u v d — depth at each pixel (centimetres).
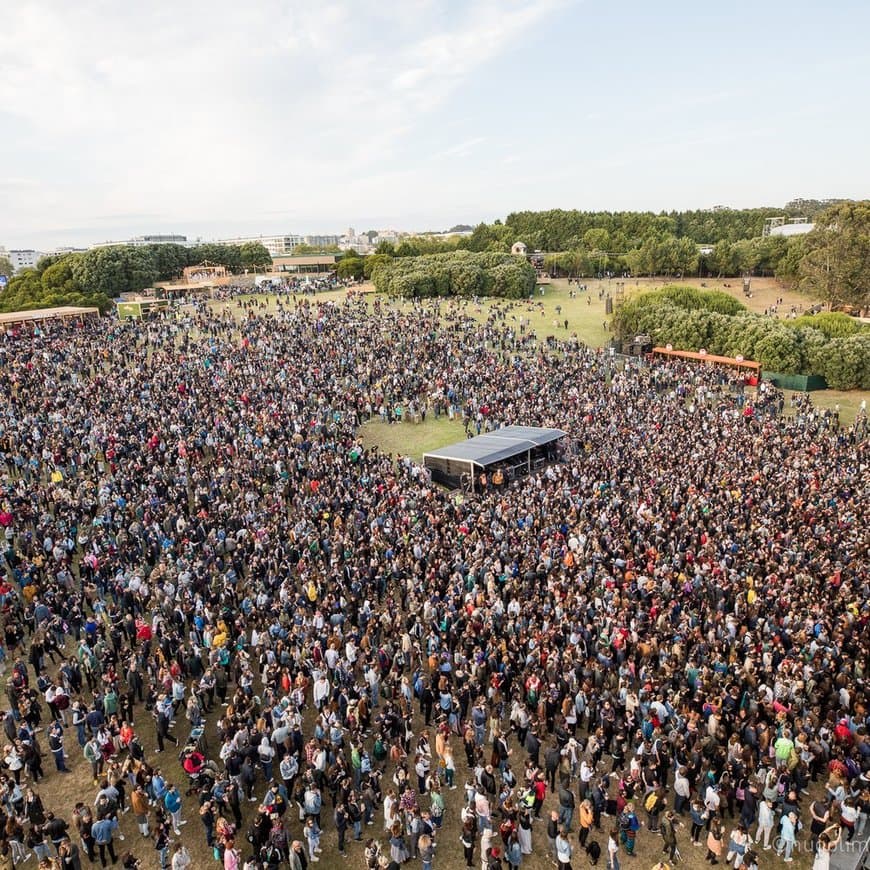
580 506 3291
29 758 1814
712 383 6053
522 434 4366
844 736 1811
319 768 1692
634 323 8019
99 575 2605
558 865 1559
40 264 12781
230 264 15175
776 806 1683
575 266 13825
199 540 2883
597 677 2011
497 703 1970
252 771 1762
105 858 1589
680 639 2192
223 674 2148
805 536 2956
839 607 2394
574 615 2284
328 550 2841
